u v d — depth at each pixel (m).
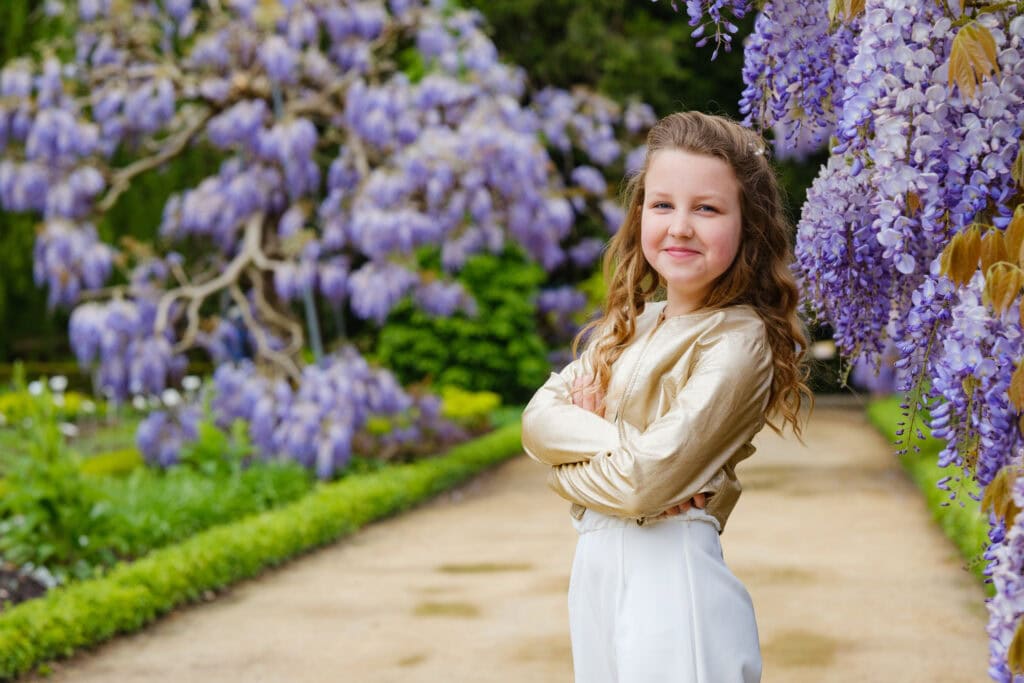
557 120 12.66
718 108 2.43
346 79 10.29
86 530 6.21
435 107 10.46
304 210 9.90
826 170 2.37
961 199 1.92
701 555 2.06
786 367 2.15
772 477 10.40
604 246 2.39
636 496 1.97
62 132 9.72
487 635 5.17
